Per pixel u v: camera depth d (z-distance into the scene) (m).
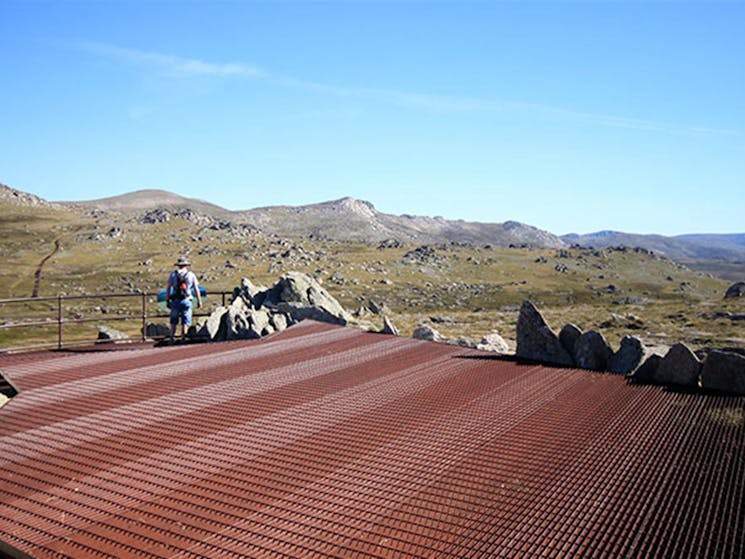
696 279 177.62
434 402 8.69
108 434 7.36
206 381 9.91
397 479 6.05
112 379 10.05
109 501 5.60
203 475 6.16
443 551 4.70
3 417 8.02
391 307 108.25
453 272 164.75
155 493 5.76
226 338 15.42
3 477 6.14
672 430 7.47
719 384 9.46
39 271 138.25
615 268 183.38
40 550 4.78
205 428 7.59
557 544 4.81
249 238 196.12
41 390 9.34
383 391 9.29
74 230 191.88
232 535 4.98
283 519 5.24
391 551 4.71
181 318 14.79
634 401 8.73
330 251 186.12
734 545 4.82
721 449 6.86
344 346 12.84
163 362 11.40
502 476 6.12
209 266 149.75
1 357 12.49
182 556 4.68
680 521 5.20
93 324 68.38
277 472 6.22
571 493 5.73
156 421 7.86
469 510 5.40
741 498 5.63
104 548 4.80
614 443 7.04
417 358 11.66
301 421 7.86
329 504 5.52
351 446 6.96
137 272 140.62
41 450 6.85
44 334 59.56
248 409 8.38
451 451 6.80
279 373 10.48
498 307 113.56
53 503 5.57
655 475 6.15
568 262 186.75
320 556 4.66
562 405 8.54
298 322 15.67
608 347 11.55
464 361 11.41
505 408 8.40
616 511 5.38
